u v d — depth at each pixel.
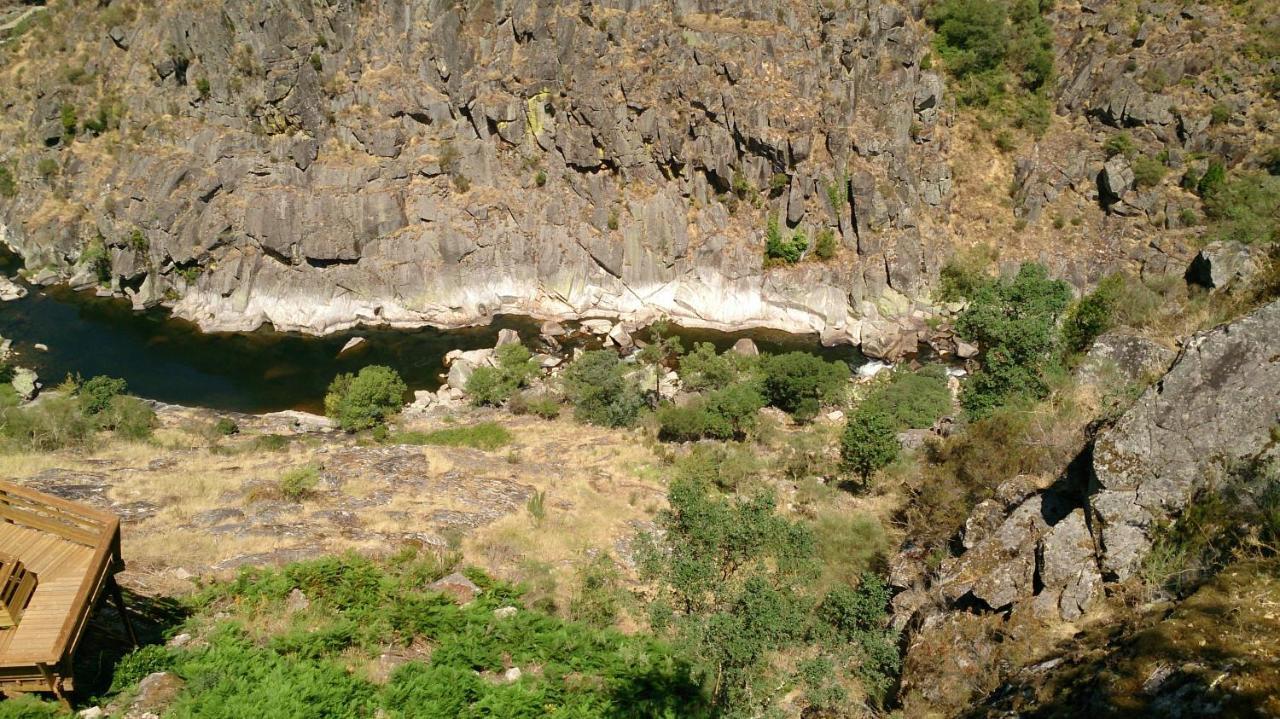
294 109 74.31
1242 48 75.44
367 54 77.38
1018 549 16.23
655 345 62.31
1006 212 77.06
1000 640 14.79
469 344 72.12
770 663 16.41
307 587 19.20
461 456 35.97
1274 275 20.17
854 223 75.25
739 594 16.78
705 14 78.44
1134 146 75.25
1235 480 13.10
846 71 74.81
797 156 74.06
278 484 28.47
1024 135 79.50
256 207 72.75
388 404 55.41
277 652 16.20
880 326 72.19
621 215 77.31
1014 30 81.75
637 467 38.22
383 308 75.94
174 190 74.12
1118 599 13.41
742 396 46.69
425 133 77.81
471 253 77.12
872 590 18.45
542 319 77.00
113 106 80.75
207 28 74.12
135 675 14.63
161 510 24.83
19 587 13.24
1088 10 82.25
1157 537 13.52
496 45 77.00
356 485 29.39
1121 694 10.05
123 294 77.31
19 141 86.19
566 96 76.12
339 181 74.50
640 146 76.62
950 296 73.31
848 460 35.19
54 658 12.27
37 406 50.59
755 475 37.81
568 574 23.61
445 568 21.80
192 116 76.88
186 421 53.91
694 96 75.25
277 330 73.75
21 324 71.50
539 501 29.20
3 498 15.66
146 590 18.48
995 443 22.11
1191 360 14.16
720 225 77.44
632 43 76.50
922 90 76.00
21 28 93.88
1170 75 76.06
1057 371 31.69
